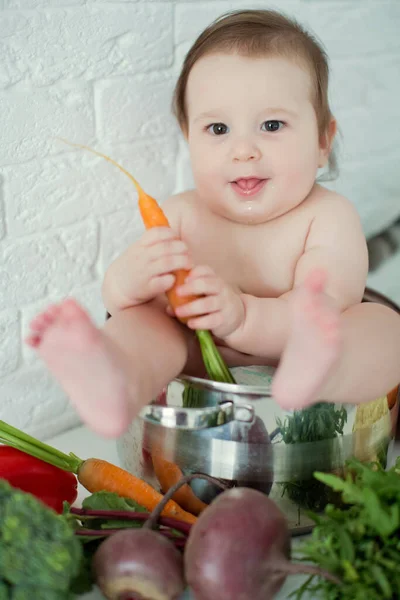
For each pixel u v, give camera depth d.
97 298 1.19
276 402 0.78
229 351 0.94
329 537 0.70
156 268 0.85
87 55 1.07
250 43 0.93
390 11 1.40
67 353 0.66
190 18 1.16
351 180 1.46
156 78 1.16
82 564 0.75
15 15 0.98
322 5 1.31
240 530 0.69
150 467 0.90
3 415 1.12
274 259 0.98
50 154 1.07
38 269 1.10
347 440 0.87
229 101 0.92
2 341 1.09
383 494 0.74
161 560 0.71
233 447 0.83
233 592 0.68
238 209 0.96
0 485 0.71
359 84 1.41
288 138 0.93
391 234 1.52
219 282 0.85
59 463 0.93
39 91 1.03
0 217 1.04
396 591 0.68
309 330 0.69
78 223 1.13
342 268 0.95
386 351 0.85
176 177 1.24
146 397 0.80
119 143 1.15
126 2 1.08
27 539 0.67
